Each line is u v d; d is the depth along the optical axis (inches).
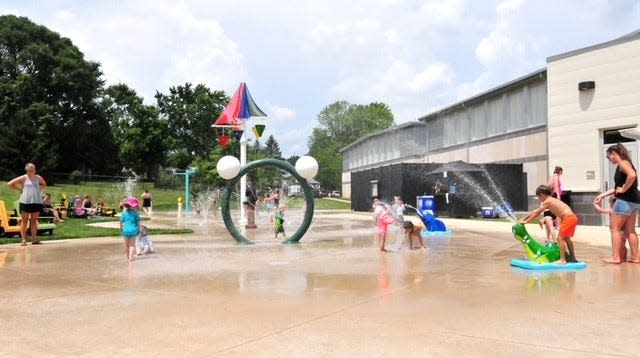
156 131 3063.5
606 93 799.7
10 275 330.0
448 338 182.4
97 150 3061.0
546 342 176.9
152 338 187.3
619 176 360.5
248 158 2481.5
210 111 3437.5
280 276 316.2
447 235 621.9
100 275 326.6
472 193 1155.3
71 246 509.0
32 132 2561.5
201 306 235.9
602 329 191.8
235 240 550.0
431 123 1736.0
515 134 1248.8
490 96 1350.9
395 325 200.1
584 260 379.9
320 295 257.6
